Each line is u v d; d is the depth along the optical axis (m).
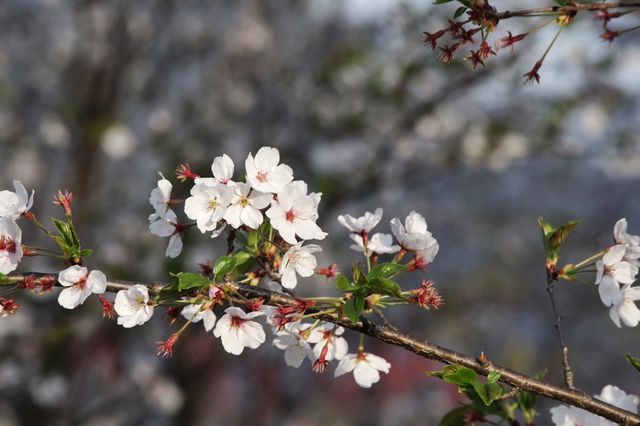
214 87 3.63
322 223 3.07
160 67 3.64
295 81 3.49
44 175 3.39
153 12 3.47
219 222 1.21
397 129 3.11
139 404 3.34
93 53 3.31
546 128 3.11
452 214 4.79
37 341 3.00
